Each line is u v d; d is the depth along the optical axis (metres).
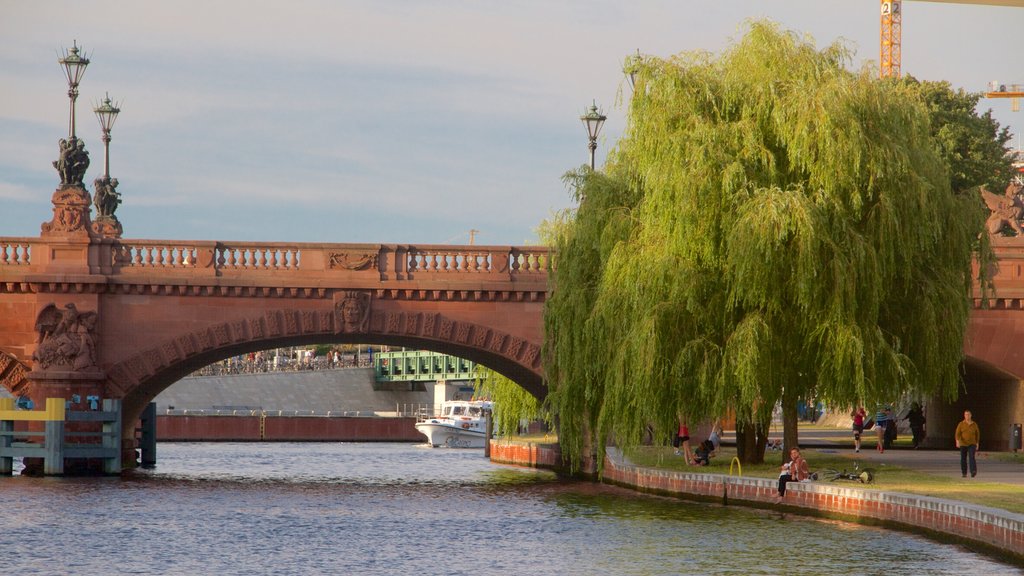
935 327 73.56
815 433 153.75
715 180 71.44
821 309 70.94
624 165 83.31
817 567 53.16
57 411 94.19
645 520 68.81
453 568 55.31
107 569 55.25
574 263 86.44
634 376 74.06
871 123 71.75
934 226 73.25
